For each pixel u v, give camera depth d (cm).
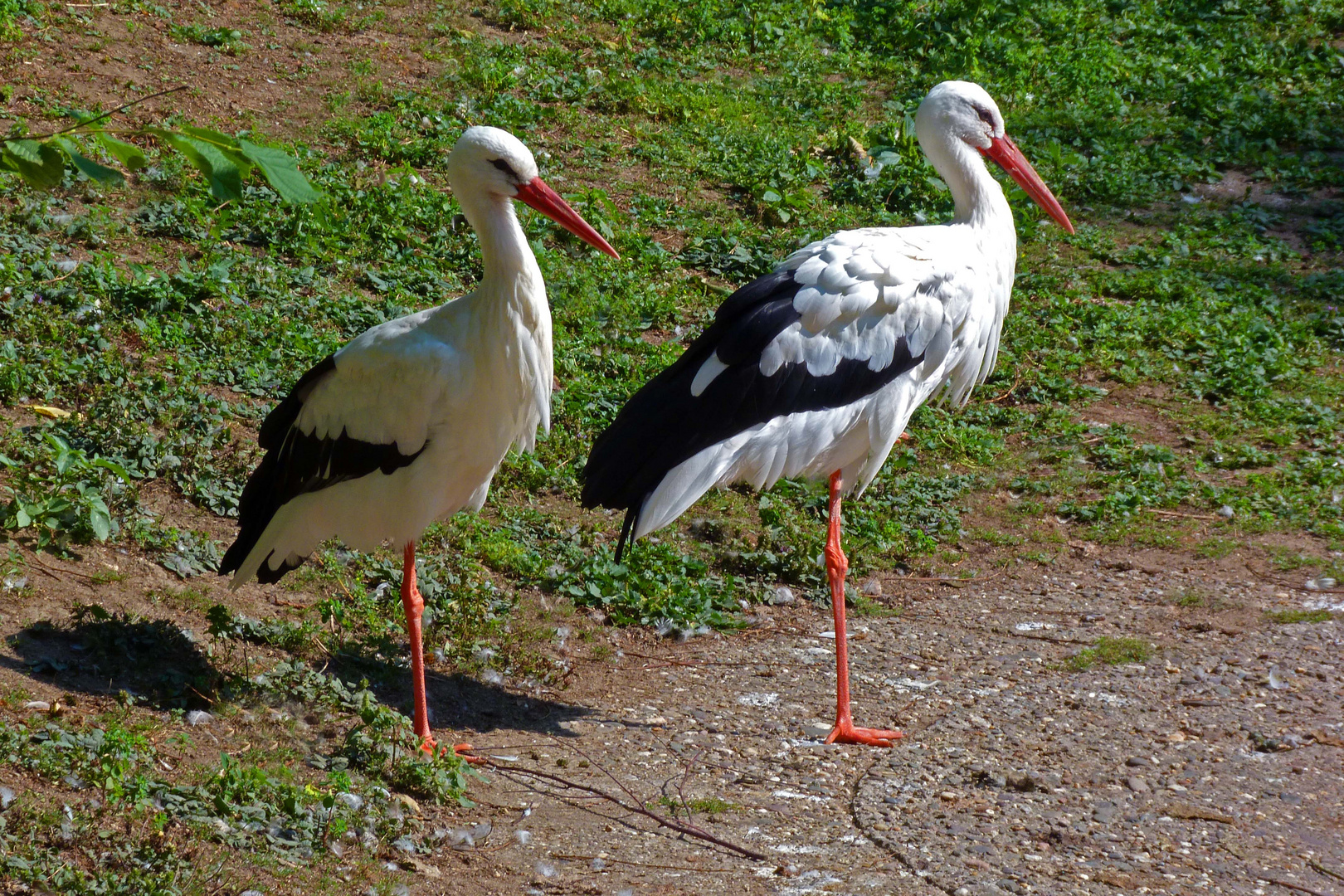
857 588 1161
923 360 955
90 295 1302
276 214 1599
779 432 902
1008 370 1588
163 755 721
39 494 937
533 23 2356
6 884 579
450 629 981
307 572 1007
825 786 803
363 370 821
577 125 2036
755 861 704
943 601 1141
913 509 1287
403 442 823
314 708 823
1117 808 764
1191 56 2589
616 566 1099
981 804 772
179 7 2166
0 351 1135
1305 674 962
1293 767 816
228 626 852
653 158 1970
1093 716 900
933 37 2531
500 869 688
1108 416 1514
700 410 884
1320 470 1365
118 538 959
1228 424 1489
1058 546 1240
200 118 1798
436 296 1520
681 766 834
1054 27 2655
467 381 815
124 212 1531
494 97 2041
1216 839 728
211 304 1374
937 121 1065
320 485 853
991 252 1041
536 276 834
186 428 1122
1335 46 2672
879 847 721
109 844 628
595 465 899
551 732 880
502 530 1134
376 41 2211
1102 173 2128
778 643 1054
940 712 920
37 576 884
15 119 1633
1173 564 1197
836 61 2427
